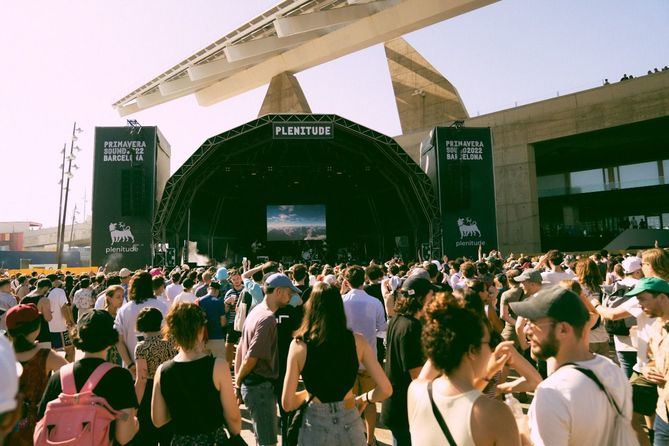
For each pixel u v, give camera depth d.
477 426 1.57
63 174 29.27
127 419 2.45
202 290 7.71
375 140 20.23
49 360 2.92
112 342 2.57
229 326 6.92
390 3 26.30
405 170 20.91
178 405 2.52
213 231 27.62
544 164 34.78
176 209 21.72
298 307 4.16
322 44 31.23
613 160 32.94
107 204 19.58
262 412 3.70
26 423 2.74
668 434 2.65
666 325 2.75
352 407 2.68
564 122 26.86
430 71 33.44
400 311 3.39
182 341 2.61
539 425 1.61
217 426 2.56
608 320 4.35
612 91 25.41
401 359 3.23
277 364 3.79
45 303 6.39
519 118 28.55
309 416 2.62
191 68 30.64
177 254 22.34
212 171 22.34
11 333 2.87
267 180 26.89
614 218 35.44
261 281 6.32
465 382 1.69
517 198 28.20
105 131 19.89
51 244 83.00
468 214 20.48
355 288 4.73
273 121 19.61
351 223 29.84
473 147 20.91
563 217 36.56
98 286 9.61
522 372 2.07
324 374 2.60
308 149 24.16
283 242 29.91
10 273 21.81
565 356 1.73
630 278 4.57
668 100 23.58
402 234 27.72
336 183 27.62
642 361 3.57
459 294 2.90
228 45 27.11
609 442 1.62
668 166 30.73
